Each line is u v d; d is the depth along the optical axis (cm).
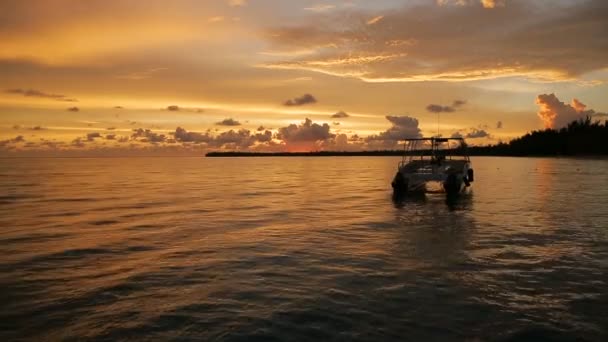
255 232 1191
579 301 628
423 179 2166
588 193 2194
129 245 1031
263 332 530
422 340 505
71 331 540
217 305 624
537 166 5984
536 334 519
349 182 3322
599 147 10250
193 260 885
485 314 580
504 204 1772
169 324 559
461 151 2686
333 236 1129
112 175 4781
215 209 1691
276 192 2459
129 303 637
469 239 1071
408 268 810
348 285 711
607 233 1130
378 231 1196
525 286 696
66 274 789
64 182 3534
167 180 3772
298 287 702
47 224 1339
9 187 2953
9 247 1012
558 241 1037
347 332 528
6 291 694
